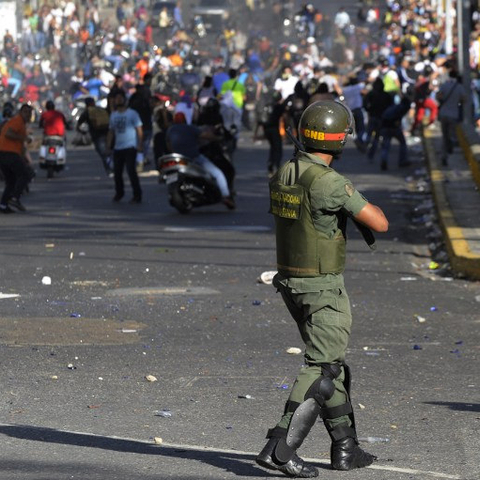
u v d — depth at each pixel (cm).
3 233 5712
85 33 17912
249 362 2972
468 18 10456
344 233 1989
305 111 1997
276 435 1945
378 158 9806
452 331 3372
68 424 2373
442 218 5506
